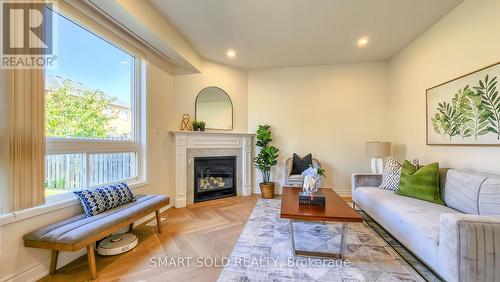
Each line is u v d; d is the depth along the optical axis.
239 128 4.85
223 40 3.58
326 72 4.70
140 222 3.01
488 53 2.24
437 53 3.00
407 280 1.75
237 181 4.64
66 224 1.82
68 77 2.17
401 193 2.76
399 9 2.71
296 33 3.32
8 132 1.54
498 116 2.13
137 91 3.15
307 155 4.53
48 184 1.97
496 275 1.41
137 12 2.42
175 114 3.96
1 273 1.54
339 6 2.65
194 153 4.09
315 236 2.61
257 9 2.71
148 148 3.26
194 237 2.56
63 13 2.07
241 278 1.79
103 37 2.54
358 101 4.58
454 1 2.54
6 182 1.55
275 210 3.60
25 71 1.63
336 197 2.66
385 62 4.47
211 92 4.45
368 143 3.84
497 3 2.14
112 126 2.76
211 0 2.54
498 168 2.15
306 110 4.78
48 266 1.84
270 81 4.90
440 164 2.95
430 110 3.12
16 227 1.62
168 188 3.76
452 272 1.49
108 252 2.13
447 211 2.14
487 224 1.43
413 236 1.91
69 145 2.15
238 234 2.65
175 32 3.25
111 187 2.37
